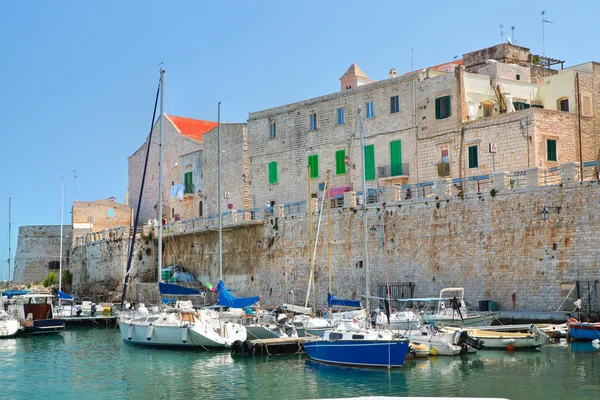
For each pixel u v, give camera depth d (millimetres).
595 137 58531
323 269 58875
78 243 98875
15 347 52625
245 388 35375
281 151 70500
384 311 48188
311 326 46562
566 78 59562
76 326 68062
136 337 50094
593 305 43125
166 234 78000
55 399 34750
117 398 34594
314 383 35719
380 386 34250
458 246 49812
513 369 36500
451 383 34156
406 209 53156
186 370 40531
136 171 99625
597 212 43500
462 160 56750
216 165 78875
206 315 48719
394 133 61406
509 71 61781
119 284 84000
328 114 66562
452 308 45281
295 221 62000
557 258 44938
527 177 46938
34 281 107062
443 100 58344
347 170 64375
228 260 69375
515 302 46531
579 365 36688
